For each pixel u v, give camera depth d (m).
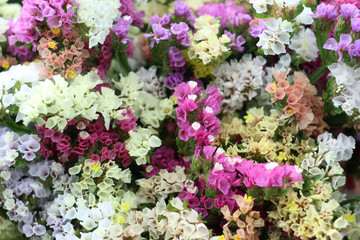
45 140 0.63
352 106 0.62
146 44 0.75
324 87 0.71
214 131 0.62
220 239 0.57
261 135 0.65
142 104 0.69
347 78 0.62
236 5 0.74
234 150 0.63
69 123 0.61
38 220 0.62
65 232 0.60
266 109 0.69
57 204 0.62
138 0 0.73
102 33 0.64
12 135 0.61
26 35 0.64
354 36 0.62
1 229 0.62
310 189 0.60
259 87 0.68
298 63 0.69
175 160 0.68
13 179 0.63
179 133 0.62
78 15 0.63
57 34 0.64
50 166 0.63
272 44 0.63
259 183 0.56
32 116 0.59
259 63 0.69
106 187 0.61
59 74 0.65
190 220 0.58
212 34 0.67
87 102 0.61
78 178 0.63
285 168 0.56
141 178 0.66
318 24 0.65
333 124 0.68
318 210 0.59
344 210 0.61
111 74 0.73
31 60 0.73
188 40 0.67
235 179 0.60
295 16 0.63
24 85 0.62
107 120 0.62
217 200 0.59
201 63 0.69
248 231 0.58
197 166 0.60
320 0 0.71
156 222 0.60
